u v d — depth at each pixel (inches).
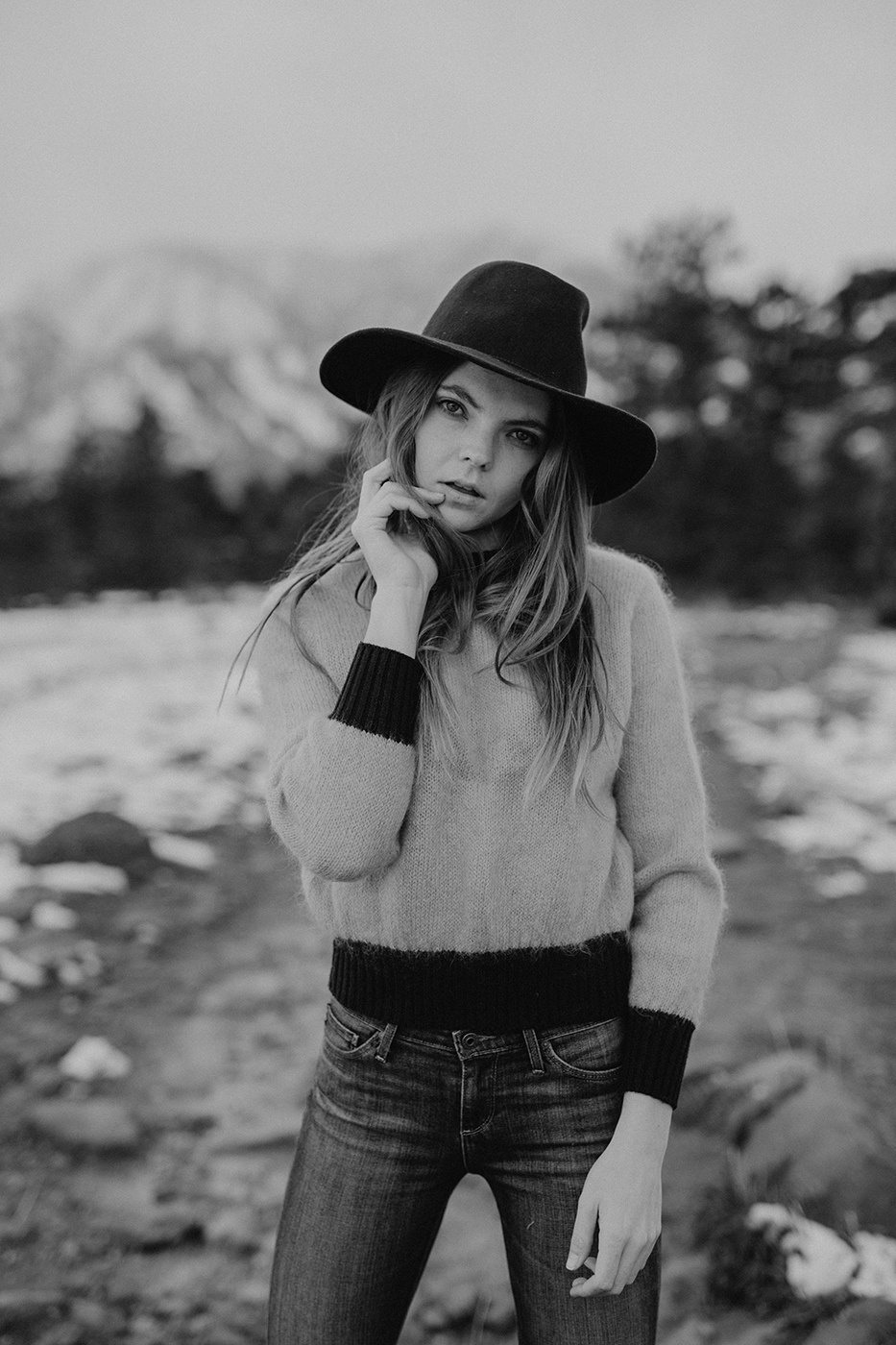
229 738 336.2
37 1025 143.3
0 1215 103.0
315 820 50.4
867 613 929.5
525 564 55.6
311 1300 54.8
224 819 248.7
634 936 55.9
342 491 65.2
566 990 52.9
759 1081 119.4
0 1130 117.6
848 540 1155.9
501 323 55.2
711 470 1191.6
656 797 56.9
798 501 1206.3
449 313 56.9
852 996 151.9
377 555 54.1
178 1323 90.4
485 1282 96.4
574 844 52.8
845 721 366.0
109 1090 127.1
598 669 55.6
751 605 1070.4
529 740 53.0
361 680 51.5
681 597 1129.4
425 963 53.1
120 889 197.2
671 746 57.3
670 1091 52.4
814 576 1159.6
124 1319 90.6
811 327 1267.2
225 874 209.9
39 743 319.0
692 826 57.1
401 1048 53.6
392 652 51.7
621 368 1301.7
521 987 52.7
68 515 1072.8
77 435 1142.3
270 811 55.1
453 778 52.6
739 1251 94.4
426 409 57.1
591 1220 50.9
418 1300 94.1
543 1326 53.4
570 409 56.6
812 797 259.0
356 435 63.4
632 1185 50.6
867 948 170.7
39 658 526.3
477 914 52.5
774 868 215.5
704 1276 94.2
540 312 55.6
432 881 52.6
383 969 53.7
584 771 53.1
